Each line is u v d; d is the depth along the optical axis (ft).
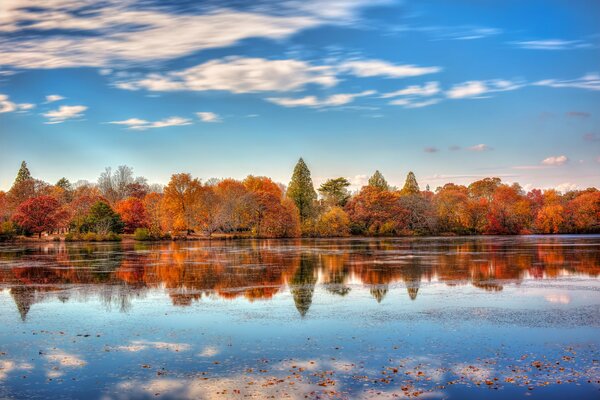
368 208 441.68
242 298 107.34
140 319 88.38
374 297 107.76
